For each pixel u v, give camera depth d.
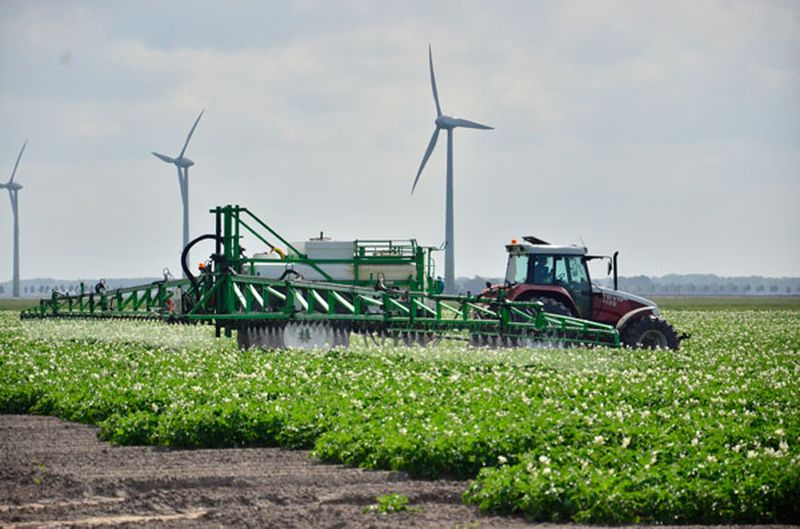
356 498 28.58
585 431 34.00
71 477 30.64
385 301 61.44
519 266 68.75
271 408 38.62
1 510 27.25
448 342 65.19
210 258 65.50
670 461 30.38
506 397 41.31
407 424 34.53
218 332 65.38
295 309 63.03
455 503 28.47
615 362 53.84
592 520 26.16
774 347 74.25
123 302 73.25
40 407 43.75
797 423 36.19
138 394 42.41
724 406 41.12
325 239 72.62
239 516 26.58
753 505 26.64
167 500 28.48
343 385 45.22
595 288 67.25
